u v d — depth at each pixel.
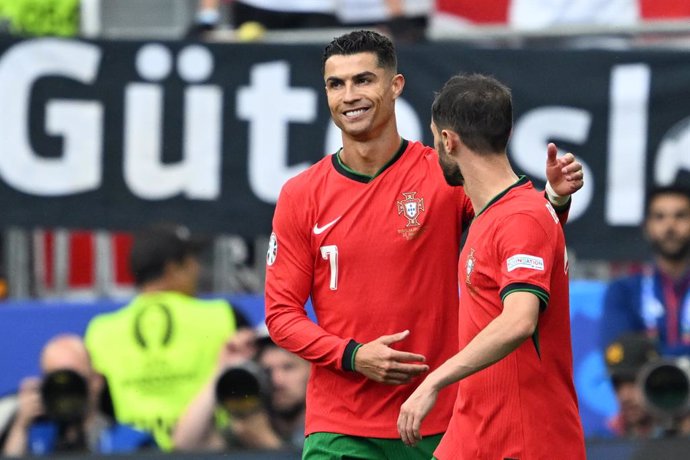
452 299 17.48
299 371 24.73
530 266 14.64
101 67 25.97
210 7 27.56
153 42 25.97
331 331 17.62
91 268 27.59
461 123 15.44
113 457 23.27
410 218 17.31
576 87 25.84
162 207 26.03
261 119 25.98
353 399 17.62
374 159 17.42
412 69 25.77
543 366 15.17
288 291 17.56
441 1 29.34
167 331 24.86
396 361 16.73
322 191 17.53
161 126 26.02
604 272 28.36
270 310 17.58
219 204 26.06
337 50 17.22
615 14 28.59
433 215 17.34
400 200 17.36
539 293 14.55
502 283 14.76
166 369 24.78
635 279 25.86
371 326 17.42
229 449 23.88
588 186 25.94
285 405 24.61
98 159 26.02
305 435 18.19
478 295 15.23
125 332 24.95
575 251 26.02
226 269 27.64
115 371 24.88
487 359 14.38
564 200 16.64
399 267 17.33
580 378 26.30
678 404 23.72
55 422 24.55
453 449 15.57
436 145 15.95
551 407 15.20
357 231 17.36
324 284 17.59
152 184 26.03
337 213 17.44
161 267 24.95
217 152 26.03
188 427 24.19
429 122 25.72
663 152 25.83
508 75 25.86
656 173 25.86
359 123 17.14
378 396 17.56
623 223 25.92
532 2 28.94
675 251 25.45
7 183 25.97
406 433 14.59
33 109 25.97
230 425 24.06
